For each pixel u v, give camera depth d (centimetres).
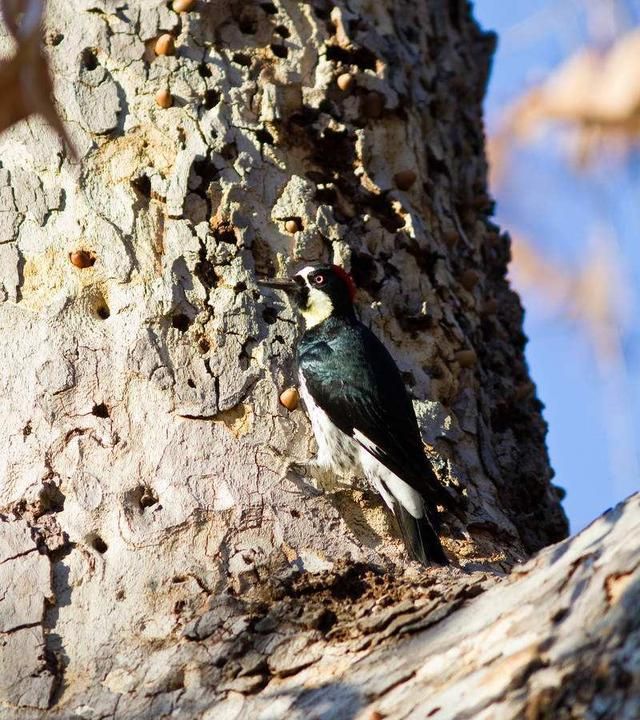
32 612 946
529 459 1309
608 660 732
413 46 1502
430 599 917
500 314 1484
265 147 1235
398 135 1346
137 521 999
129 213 1146
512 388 1366
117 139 1189
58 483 1021
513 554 1149
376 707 804
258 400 1102
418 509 1084
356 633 888
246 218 1186
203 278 1142
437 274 1308
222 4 1287
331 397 1153
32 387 1063
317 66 1314
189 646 910
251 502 1031
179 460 1040
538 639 777
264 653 892
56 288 1112
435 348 1255
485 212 1568
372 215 1285
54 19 1236
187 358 1096
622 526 822
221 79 1245
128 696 888
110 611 951
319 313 1205
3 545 980
